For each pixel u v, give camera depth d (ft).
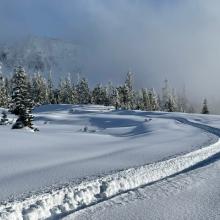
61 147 87.61
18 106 173.37
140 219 32.24
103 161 64.95
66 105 402.31
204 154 77.71
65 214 33.71
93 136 131.23
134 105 463.83
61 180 46.19
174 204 37.42
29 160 63.93
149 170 54.95
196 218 32.86
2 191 39.93
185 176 52.95
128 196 40.29
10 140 93.15
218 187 45.83
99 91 465.88
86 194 39.47
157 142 108.06
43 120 295.69
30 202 35.01
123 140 117.50
